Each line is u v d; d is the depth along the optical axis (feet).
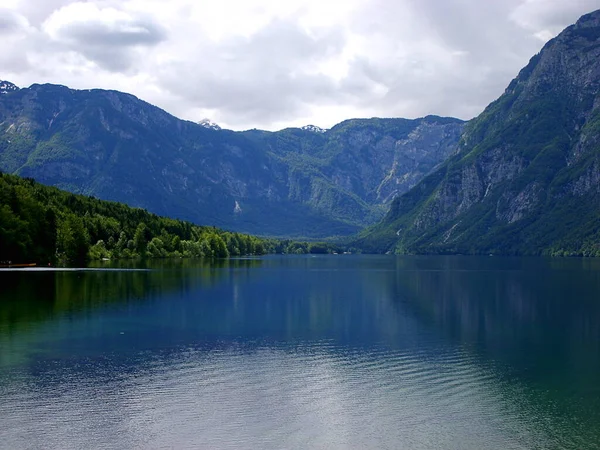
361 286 606.96
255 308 412.98
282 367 244.42
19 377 223.30
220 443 165.27
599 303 460.96
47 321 342.03
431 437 171.73
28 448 160.35
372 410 192.75
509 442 168.35
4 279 566.77
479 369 244.83
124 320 350.43
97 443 164.04
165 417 183.73
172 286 548.72
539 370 244.01
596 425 181.27
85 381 219.41
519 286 618.44
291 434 172.45
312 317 375.04
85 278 598.75
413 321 364.58
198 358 256.52
